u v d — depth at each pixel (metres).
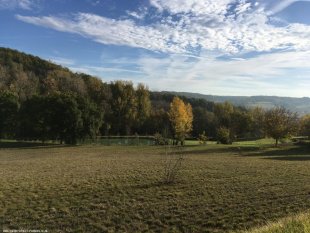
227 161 31.22
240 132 90.56
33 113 64.06
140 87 92.25
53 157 40.88
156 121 90.62
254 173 22.55
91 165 29.42
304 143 54.66
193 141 75.62
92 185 18.69
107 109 90.44
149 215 13.54
